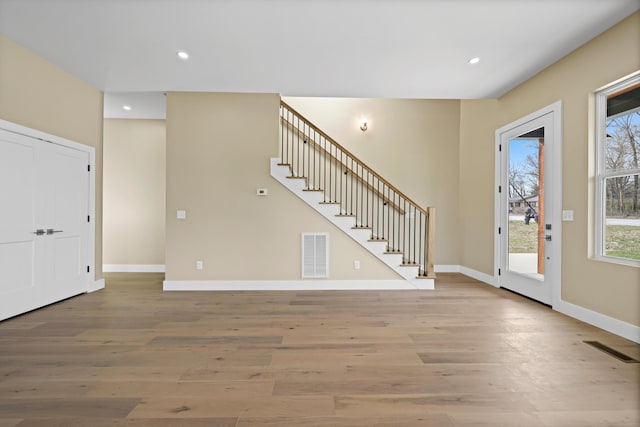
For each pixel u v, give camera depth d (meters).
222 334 2.94
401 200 6.26
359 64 3.72
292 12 2.76
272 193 4.77
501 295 4.38
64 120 4.06
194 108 4.70
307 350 2.59
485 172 5.17
